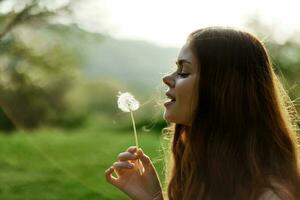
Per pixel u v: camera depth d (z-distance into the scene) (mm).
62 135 4891
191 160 1774
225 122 1731
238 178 1697
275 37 5414
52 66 4293
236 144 1726
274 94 1768
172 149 1948
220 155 1723
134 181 1967
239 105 1724
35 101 4457
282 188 1604
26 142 6250
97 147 5066
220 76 1721
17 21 4332
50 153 5121
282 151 1726
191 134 1765
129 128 5004
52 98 4406
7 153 6145
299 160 1759
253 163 1679
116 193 5285
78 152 5105
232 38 1744
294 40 5531
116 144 5078
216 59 1723
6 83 4395
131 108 2029
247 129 1728
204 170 1757
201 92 1735
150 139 4941
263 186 1630
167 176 2020
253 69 1738
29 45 4344
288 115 1799
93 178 5227
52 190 5441
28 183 5574
